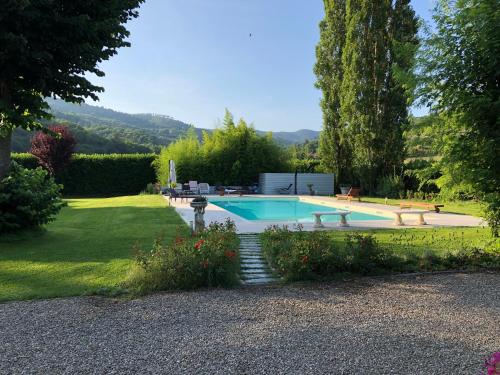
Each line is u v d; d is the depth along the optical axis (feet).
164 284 16.46
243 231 30.68
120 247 24.14
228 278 17.06
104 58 27.07
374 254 19.34
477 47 19.25
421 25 22.24
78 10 25.22
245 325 12.39
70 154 77.61
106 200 62.75
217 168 80.84
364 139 68.90
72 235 28.60
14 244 25.17
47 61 23.81
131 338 11.37
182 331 11.91
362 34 68.39
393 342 11.03
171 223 34.50
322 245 19.51
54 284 16.78
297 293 16.01
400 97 66.80
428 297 15.40
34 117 26.45
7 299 14.94
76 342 11.10
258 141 83.25
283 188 80.74
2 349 10.66
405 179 68.39
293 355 10.18
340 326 12.29
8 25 22.11
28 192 26.37
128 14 29.35
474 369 9.43
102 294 15.60
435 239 26.84
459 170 20.99
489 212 22.97
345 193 75.46
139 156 85.56
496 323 12.60
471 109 19.97
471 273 19.06
